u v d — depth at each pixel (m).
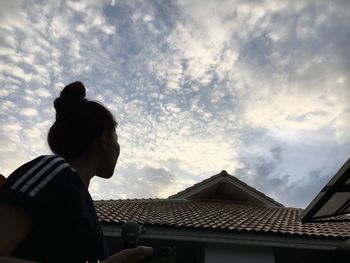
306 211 4.34
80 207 0.95
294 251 7.14
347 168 3.34
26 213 0.83
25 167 0.94
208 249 6.62
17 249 0.85
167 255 0.90
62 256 0.90
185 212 8.46
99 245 1.02
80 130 1.14
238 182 10.53
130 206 9.13
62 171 0.95
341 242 6.29
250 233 6.35
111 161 1.21
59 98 1.20
